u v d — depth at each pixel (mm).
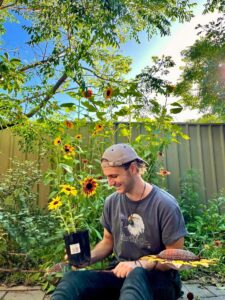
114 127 3301
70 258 1058
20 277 2184
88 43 2652
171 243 1082
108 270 1161
